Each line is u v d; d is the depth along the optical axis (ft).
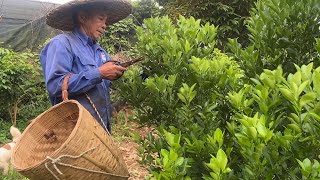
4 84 25.25
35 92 28.12
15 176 17.81
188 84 7.59
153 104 8.06
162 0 33.04
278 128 5.86
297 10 7.10
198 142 6.17
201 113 6.84
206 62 7.29
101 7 9.62
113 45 37.06
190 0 24.22
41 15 40.45
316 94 4.83
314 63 7.02
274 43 7.22
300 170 4.97
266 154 5.03
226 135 6.93
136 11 42.14
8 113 27.50
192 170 6.37
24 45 37.86
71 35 9.49
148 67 8.73
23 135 8.34
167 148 7.23
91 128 7.27
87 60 9.27
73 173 6.96
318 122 4.76
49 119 8.53
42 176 6.95
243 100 5.94
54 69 8.68
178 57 7.87
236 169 6.29
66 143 6.77
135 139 7.96
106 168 7.43
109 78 8.48
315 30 7.09
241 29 23.67
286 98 5.30
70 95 8.84
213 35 8.70
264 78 5.66
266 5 7.55
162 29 9.00
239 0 23.30
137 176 18.54
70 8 9.38
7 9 40.68
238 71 7.86
